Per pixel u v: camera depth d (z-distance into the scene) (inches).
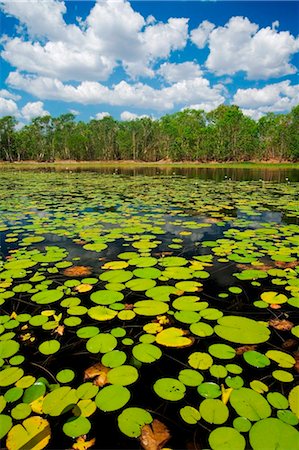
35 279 93.7
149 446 41.3
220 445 40.6
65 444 41.3
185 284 90.0
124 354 59.4
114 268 102.4
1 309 76.6
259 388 50.5
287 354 59.8
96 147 1577.3
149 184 397.1
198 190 326.3
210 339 64.4
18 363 57.1
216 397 48.7
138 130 1563.7
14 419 44.6
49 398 48.5
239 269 103.0
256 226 163.3
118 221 172.9
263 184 398.3
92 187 357.7
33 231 152.2
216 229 157.5
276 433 42.2
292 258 111.8
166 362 57.3
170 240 136.9
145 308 76.0
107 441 42.0
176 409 46.8
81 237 139.4
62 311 75.5
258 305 78.9
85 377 53.4
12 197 268.1
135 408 47.0
